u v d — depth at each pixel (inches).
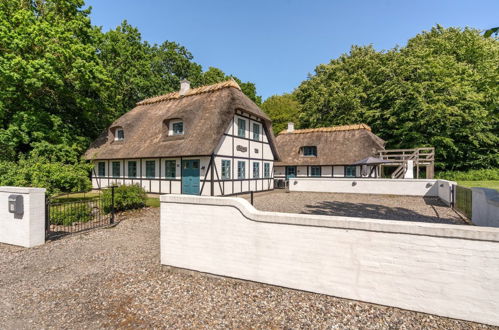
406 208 429.7
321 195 633.0
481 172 991.6
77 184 433.4
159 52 1256.2
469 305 121.8
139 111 797.9
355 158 847.1
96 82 654.5
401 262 132.6
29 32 522.6
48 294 164.4
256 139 753.6
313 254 150.2
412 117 1001.5
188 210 186.2
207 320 131.6
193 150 557.3
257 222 163.9
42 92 613.9
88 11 700.7
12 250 252.2
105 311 142.9
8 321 135.9
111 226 338.0
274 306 142.0
